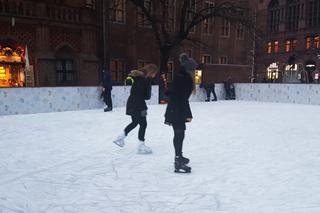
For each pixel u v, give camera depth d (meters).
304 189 3.93
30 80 18.53
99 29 22.17
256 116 11.66
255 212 3.24
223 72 24.67
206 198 3.63
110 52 23.16
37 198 3.62
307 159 5.41
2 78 19.27
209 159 5.40
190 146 6.43
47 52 19.08
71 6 20.22
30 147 6.20
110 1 23.11
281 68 48.00
